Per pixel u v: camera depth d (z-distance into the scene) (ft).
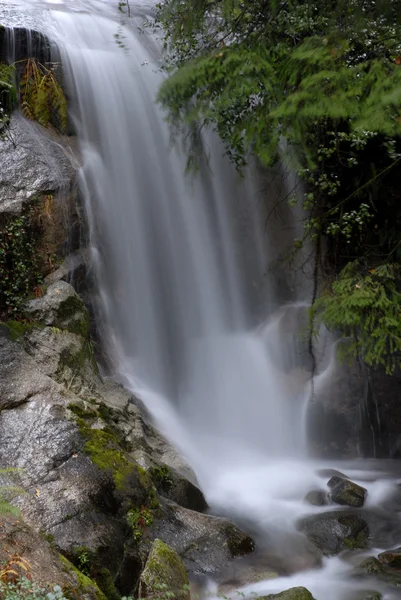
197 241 34.76
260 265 36.19
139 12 41.81
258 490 27.22
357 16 23.09
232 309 35.68
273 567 20.83
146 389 30.37
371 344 26.94
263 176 35.81
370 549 23.03
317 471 29.73
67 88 33.30
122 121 34.14
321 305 27.50
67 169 29.40
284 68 22.89
